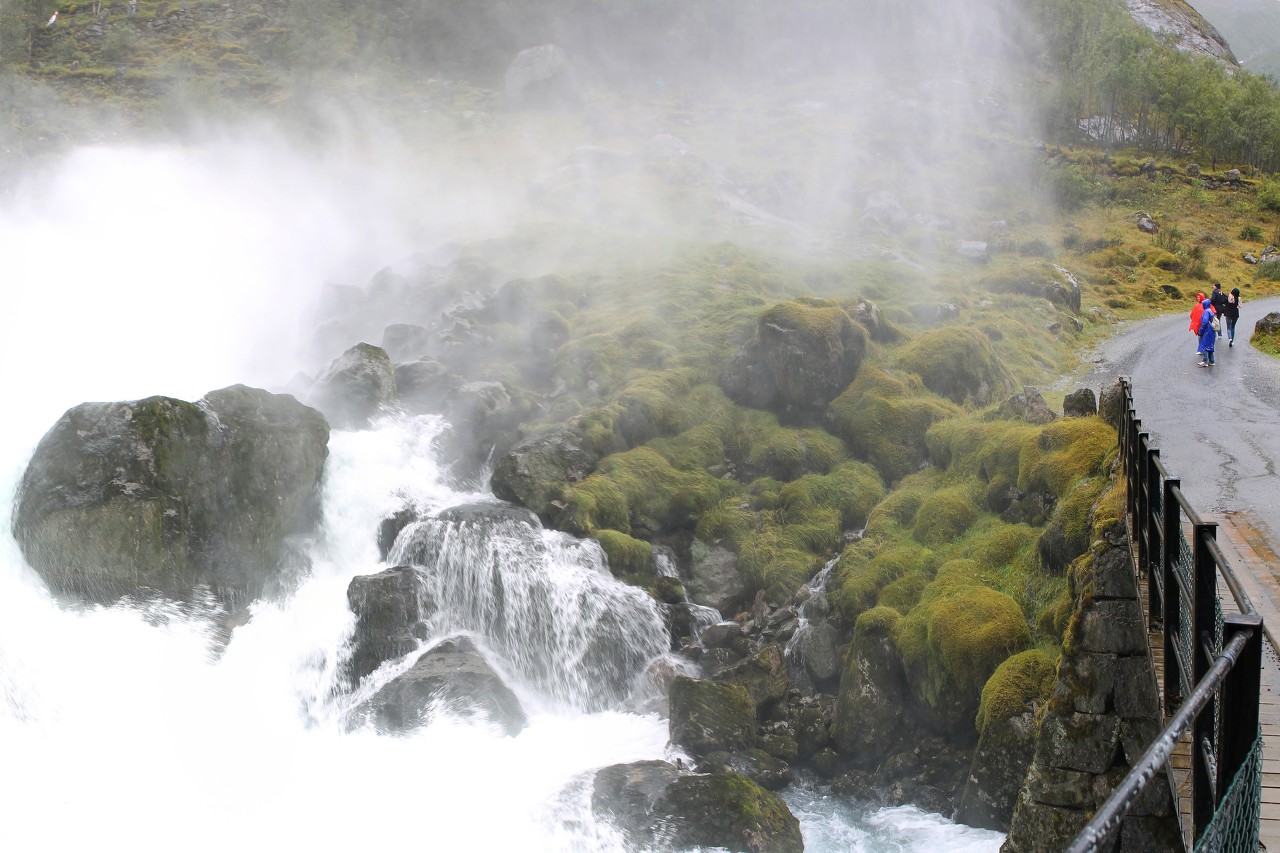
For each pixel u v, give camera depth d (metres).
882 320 28.42
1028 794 12.76
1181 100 75.31
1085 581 15.01
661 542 22.05
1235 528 12.65
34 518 17.92
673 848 13.97
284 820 15.31
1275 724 7.46
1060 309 38.78
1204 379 25.80
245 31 74.88
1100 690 12.52
